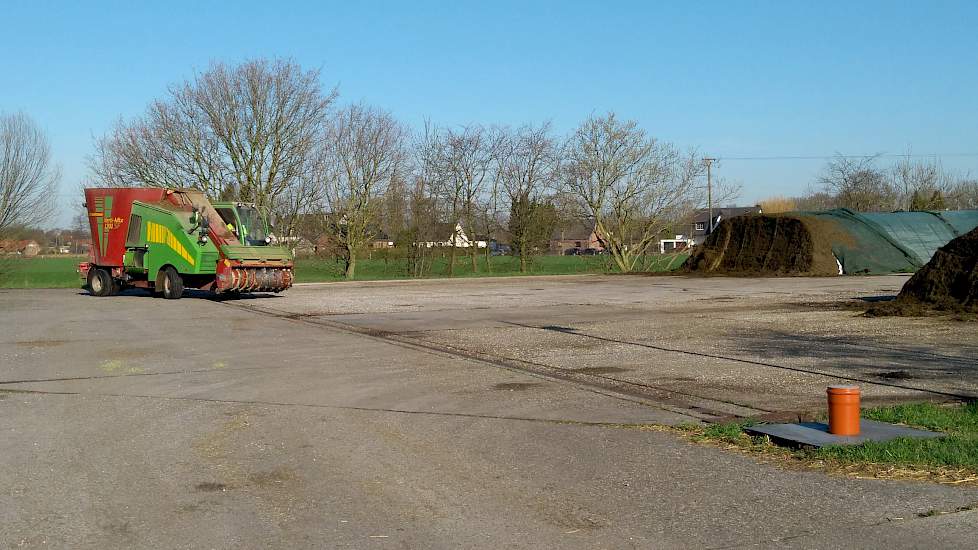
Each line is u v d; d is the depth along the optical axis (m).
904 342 15.74
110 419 9.38
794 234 43.59
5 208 40.22
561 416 9.56
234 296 29.45
